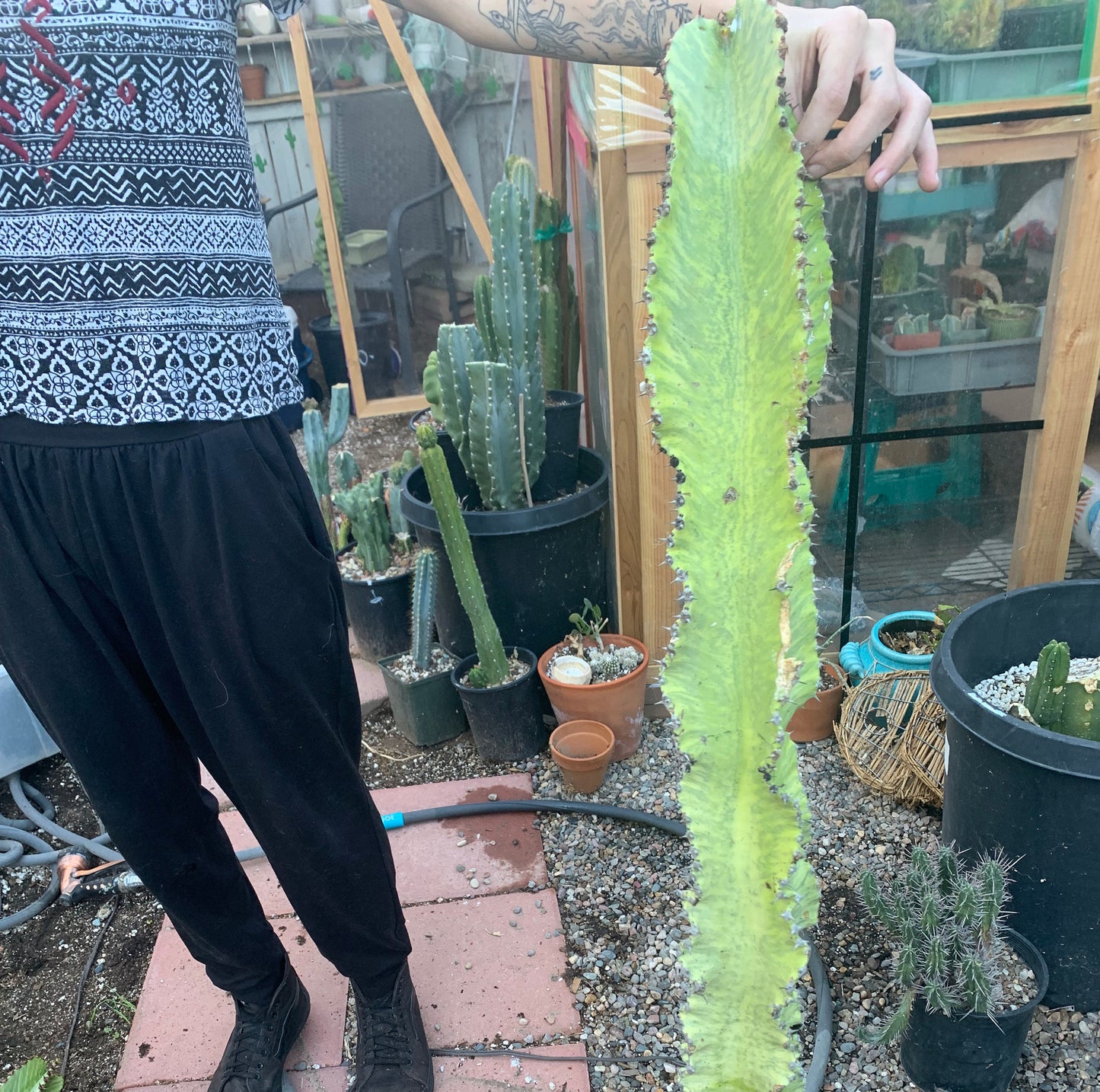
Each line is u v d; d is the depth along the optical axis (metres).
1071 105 1.52
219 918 1.15
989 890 1.15
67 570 0.91
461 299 3.95
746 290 0.61
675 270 0.61
